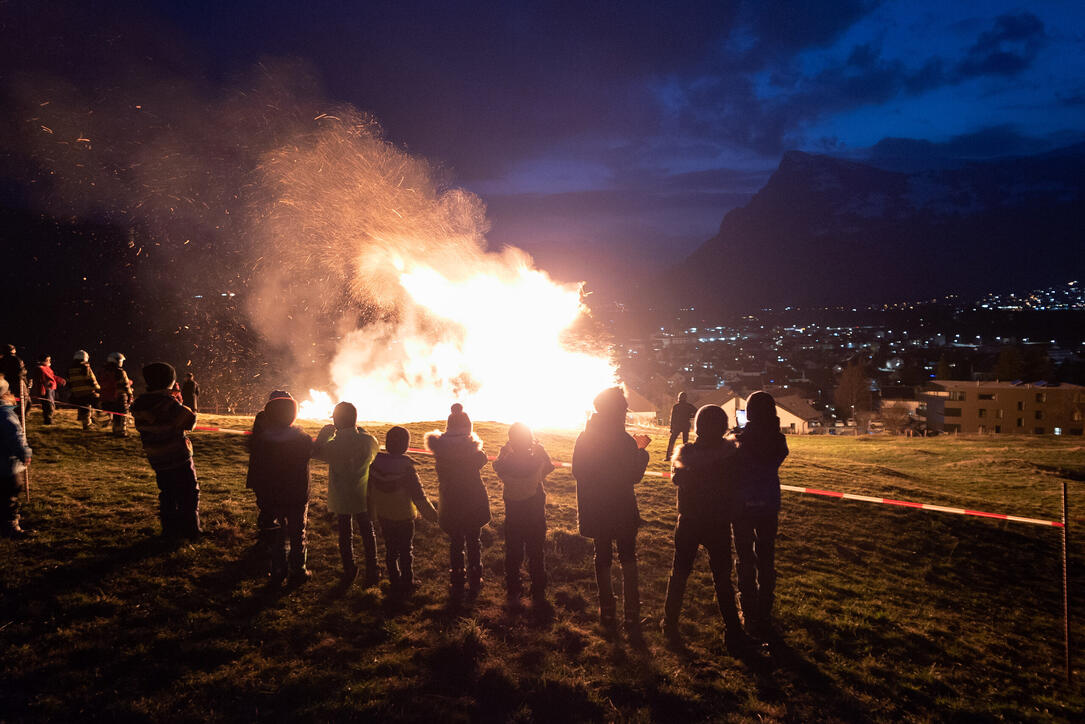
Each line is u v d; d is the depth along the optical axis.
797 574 8.26
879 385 151.00
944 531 10.80
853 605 7.39
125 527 7.41
